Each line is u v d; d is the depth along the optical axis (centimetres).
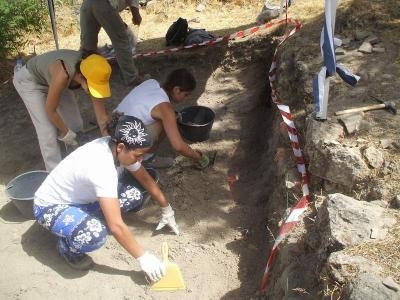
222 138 506
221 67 626
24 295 336
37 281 346
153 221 403
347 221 273
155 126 391
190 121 484
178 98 398
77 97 600
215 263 359
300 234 321
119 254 369
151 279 331
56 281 346
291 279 284
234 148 490
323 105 356
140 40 698
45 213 335
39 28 737
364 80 414
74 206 337
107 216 309
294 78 470
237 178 449
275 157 409
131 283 344
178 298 332
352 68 435
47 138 402
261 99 555
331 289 239
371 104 380
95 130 536
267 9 662
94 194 330
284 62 500
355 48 474
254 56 614
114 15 541
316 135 351
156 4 793
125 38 570
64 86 362
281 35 596
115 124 315
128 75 594
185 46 646
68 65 355
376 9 530
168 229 391
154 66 639
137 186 384
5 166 490
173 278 336
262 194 416
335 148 334
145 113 381
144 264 323
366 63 441
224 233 385
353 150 330
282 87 488
